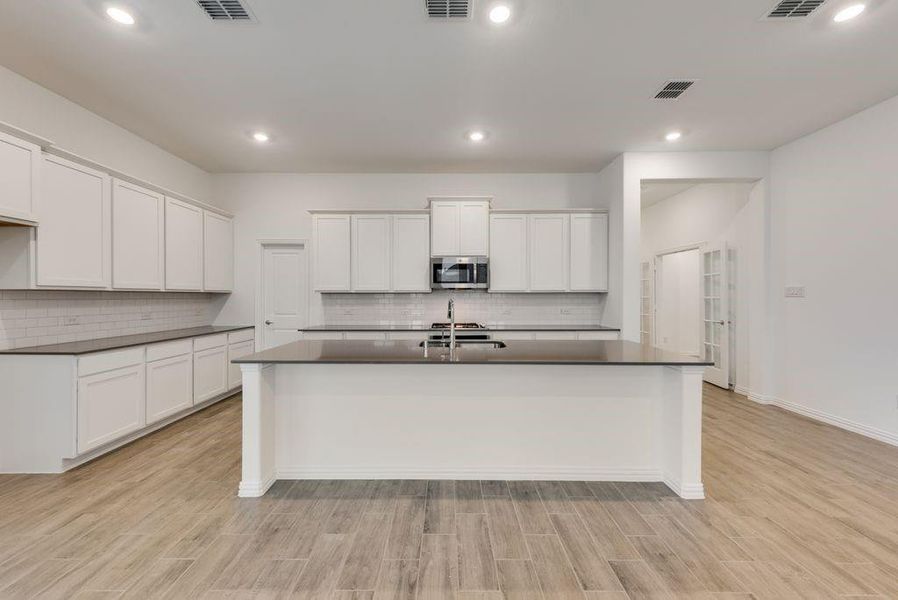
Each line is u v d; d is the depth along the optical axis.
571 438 2.87
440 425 2.87
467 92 3.42
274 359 2.59
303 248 5.68
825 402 4.14
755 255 4.94
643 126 4.10
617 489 2.74
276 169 5.48
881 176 3.60
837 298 4.00
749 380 5.08
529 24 2.56
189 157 4.99
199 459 3.21
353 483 2.81
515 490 2.72
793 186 4.48
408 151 4.79
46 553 2.03
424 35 2.67
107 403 3.22
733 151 4.80
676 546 2.11
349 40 2.72
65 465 2.99
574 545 2.11
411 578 1.86
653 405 2.86
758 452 3.36
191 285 4.73
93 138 3.79
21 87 3.16
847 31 2.63
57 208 3.09
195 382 4.34
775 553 2.05
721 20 2.53
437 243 5.21
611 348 3.12
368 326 5.39
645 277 7.97
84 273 3.33
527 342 3.53
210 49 2.81
